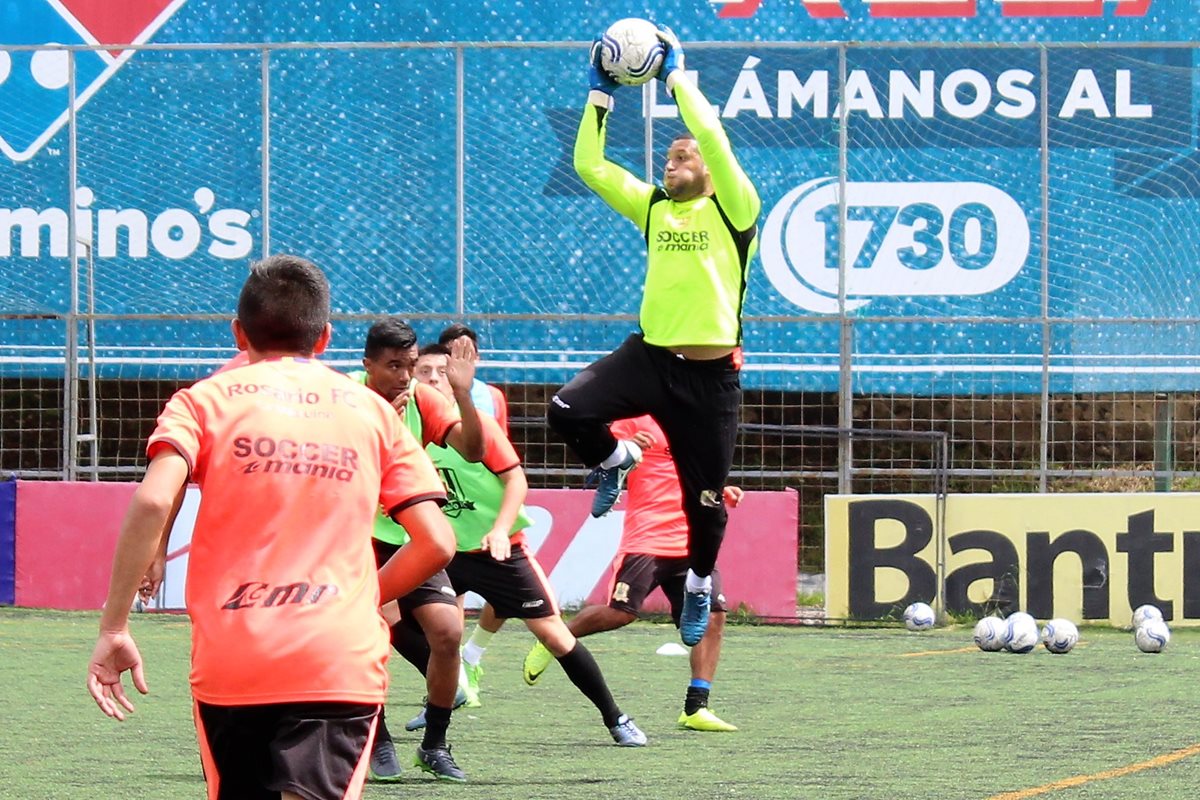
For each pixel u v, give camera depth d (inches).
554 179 1390.3
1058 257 1396.4
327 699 353.7
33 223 1444.4
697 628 767.1
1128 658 1125.1
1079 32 1504.7
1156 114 1392.7
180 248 1424.7
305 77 1405.0
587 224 1386.6
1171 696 932.6
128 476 1473.9
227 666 353.1
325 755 354.0
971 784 643.5
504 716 859.4
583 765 693.9
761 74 1403.8
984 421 1391.5
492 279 1390.3
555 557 1309.1
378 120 1400.1
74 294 1344.7
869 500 1305.4
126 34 1502.2
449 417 611.8
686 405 725.9
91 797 612.1
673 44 751.1
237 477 359.6
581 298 1385.3
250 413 364.2
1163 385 1384.1
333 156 1402.6
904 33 1504.7
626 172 751.1
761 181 1403.8
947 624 1300.4
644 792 626.5
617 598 904.9
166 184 1424.7
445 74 1398.9
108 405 1485.0
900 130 1398.9
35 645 1128.8
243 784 370.0
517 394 1459.2
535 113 1396.4
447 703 660.1
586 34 1501.0
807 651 1157.7
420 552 376.2
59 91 1446.9
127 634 357.1
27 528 1334.9
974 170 1398.9
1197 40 1481.3
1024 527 1300.4
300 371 375.6
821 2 1499.8
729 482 1530.5
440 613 652.1
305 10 1507.1
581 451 737.0
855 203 1406.3
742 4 1499.8
